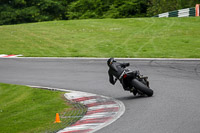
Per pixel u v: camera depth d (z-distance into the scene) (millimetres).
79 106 36500
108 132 25594
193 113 29500
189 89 41219
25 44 98562
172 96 37531
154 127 26000
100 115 31516
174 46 86812
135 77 38375
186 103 33594
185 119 27688
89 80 52438
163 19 135125
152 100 36062
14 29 124812
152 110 31625
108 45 91875
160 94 39125
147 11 191250
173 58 70875
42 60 76000
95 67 64312
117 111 32438
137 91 38438
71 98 40406
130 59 72312
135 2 195250
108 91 43781
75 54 81500
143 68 60469
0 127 31328
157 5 182500
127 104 35219
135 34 107250
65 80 53781
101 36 106188
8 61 76562
